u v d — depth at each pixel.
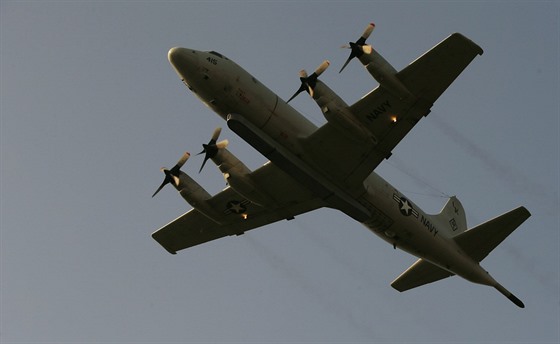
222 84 104.19
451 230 130.12
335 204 112.12
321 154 107.44
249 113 105.50
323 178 109.94
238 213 121.50
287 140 106.88
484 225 118.56
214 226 125.75
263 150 105.31
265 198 114.25
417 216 117.94
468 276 122.31
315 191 110.31
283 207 118.56
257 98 105.62
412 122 104.94
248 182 111.56
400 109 104.00
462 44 99.75
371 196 113.38
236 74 105.25
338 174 109.81
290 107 108.62
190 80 104.50
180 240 128.38
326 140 106.00
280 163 106.44
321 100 103.75
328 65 103.69
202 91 105.12
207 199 117.81
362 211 112.88
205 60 104.00
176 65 103.81
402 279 127.62
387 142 106.69
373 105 103.88
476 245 120.81
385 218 116.00
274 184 112.81
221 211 120.44
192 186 117.25
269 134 106.69
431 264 126.75
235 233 126.12
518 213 116.25
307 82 103.75
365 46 101.62
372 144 106.06
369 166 108.81
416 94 102.69
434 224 120.50
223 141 109.88
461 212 133.00
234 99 104.88
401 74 101.56
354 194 112.62
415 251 121.00
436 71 101.44
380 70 101.25
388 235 119.19
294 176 108.12
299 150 107.31
